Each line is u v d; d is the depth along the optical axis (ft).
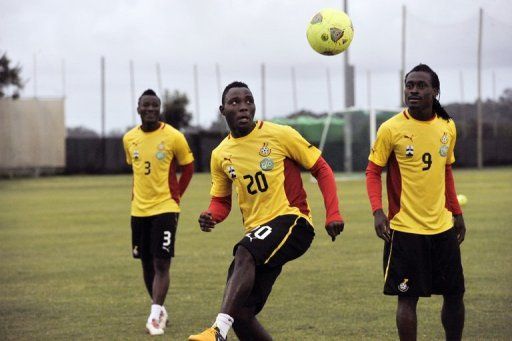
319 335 89.76
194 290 118.32
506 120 552.82
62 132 494.59
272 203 73.92
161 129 102.68
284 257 71.67
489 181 371.56
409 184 75.56
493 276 123.75
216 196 78.33
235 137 75.05
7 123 485.15
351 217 218.18
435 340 87.40
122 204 278.26
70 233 193.88
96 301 111.86
